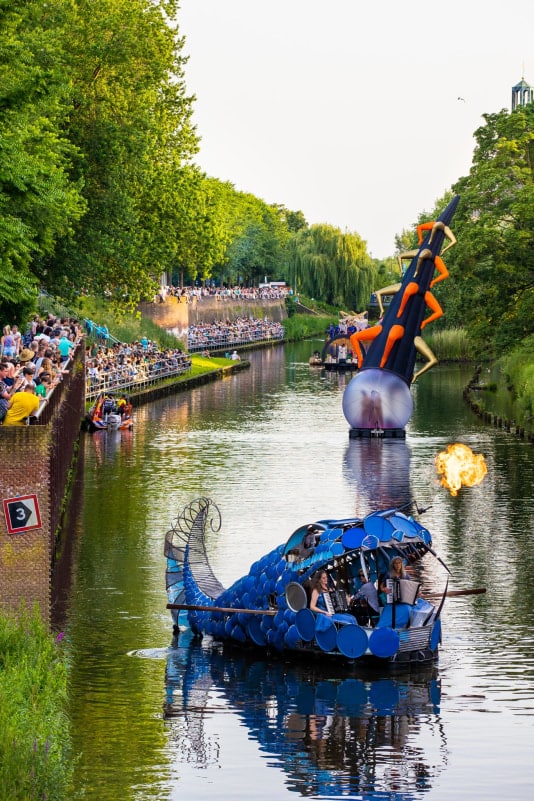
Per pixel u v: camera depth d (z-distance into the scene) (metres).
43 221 56.81
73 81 84.56
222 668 33.28
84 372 90.81
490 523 53.69
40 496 32.88
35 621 29.94
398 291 89.12
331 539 33.81
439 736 28.52
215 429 92.12
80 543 48.72
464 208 108.50
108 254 88.31
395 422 87.31
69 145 70.31
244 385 136.50
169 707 30.30
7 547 32.84
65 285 85.94
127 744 27.86
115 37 87.25
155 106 113.06
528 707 30.42
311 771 26.47
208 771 26.41
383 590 33.78
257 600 34.84
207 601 36.25
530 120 111.94
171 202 105.94
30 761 22.05
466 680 32.41
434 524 53.59
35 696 25.83
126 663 33.75
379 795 25.31
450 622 38.09
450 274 105.44
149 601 40.16
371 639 32.78
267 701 30.78
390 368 88.31
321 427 94.50
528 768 26.73
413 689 31.69
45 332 64.69
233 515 55.31
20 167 49.59
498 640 36.09
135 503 58.03
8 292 49.88
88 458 74.38
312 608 33.59
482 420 98.50
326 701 30.77
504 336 100.94
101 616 38.38
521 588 42.12
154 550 47.50
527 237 98.38
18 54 50.69
